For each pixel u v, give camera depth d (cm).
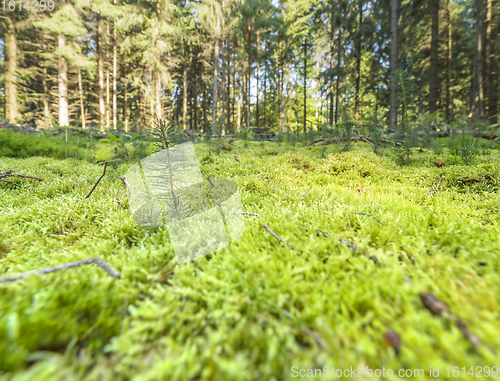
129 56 2752
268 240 181
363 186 393
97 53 2517
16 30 1980
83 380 78
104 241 189
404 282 118
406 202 276
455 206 259
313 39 2739
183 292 117
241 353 88
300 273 138
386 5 1792
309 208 253
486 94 1814
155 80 2498
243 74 2845
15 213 252
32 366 78
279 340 91
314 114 3666
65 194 341
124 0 2427
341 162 513
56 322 87
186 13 2633
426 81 2050
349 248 158
